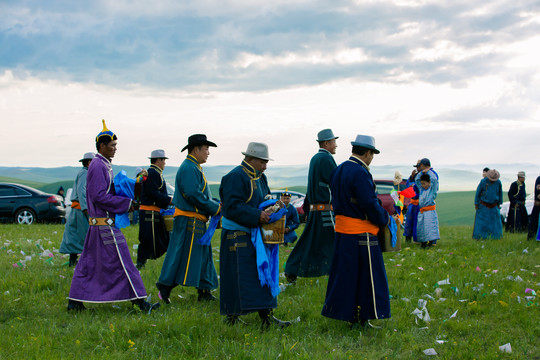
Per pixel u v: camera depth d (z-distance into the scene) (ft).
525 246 37.32
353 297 17.24
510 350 15.83
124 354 15.05
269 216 17.26
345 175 17.48
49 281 23.76
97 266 18.99
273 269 17.70
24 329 17.02
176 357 14.84
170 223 28.22
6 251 34.14
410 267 28.78
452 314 19.71
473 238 43.04
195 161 21.24
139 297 19.12
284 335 16.69
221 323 17.75
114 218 19.34
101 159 19.29
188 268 20.79
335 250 17.83
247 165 17.95
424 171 38.47
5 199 61.31
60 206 62.28
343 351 15.90
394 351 15.69
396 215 18.71
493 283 24.20
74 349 15.48
